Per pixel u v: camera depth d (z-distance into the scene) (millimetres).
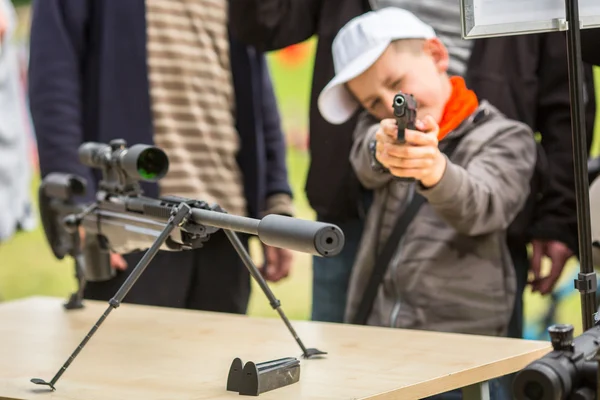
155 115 4602
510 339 3236
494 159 3936
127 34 4586
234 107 4797
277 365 2662
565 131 4176
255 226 2658
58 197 3941
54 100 4566
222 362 2984
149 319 3684
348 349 3125
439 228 3980
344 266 4289
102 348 3203
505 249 4039
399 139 3494
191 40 4648
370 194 4215
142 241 3178
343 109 4164
